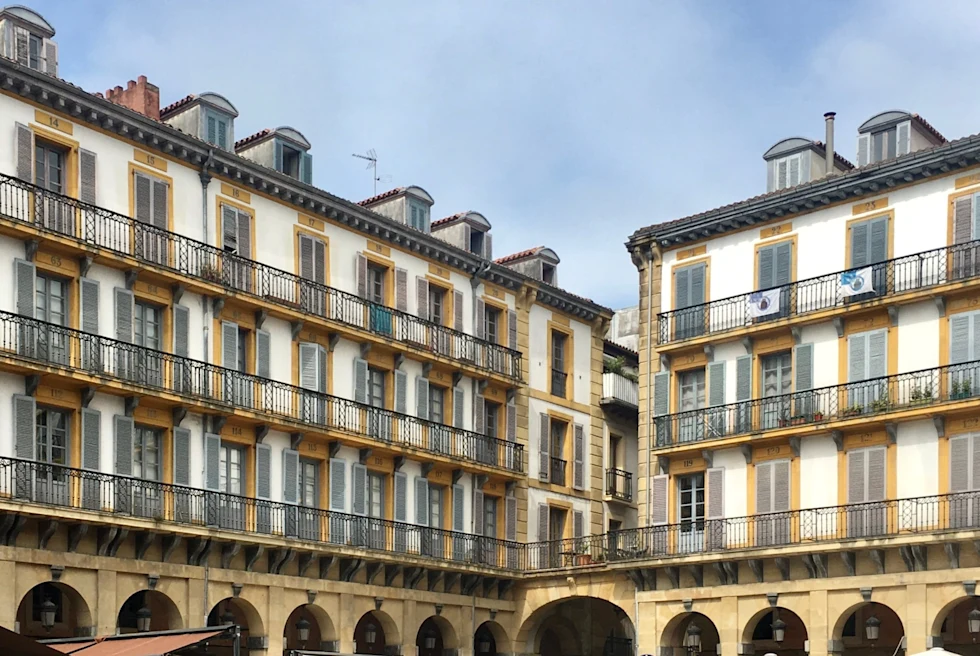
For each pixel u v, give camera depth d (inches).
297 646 1809.8
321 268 1804.9
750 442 1756.9
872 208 1708.9
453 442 1946.4
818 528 1678.2
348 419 1791.3
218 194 1681.8
